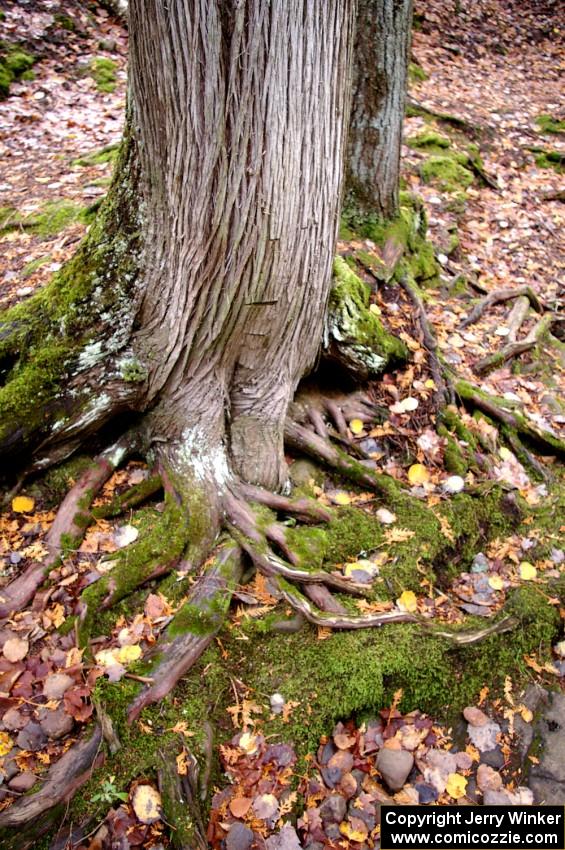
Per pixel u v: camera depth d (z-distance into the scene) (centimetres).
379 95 455
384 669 287
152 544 305
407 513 353
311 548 316
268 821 248
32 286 430
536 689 305
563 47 1201
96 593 286
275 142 252
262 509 328
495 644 309
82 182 570
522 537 369
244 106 242
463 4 1198
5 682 260
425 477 377
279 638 295
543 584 341
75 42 828
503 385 463
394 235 493
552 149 838
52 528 309
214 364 310
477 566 352
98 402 318
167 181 269
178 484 321
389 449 392
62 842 227
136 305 310
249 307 292
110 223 310
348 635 296
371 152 474
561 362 505
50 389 309
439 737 287
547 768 280
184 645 276
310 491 358
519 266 614
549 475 411
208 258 274
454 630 306
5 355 325
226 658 286
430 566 336
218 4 227
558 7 1282
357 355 390
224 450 331
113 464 337
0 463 315
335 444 384
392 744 278
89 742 246
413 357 426
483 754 282
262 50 236
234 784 257
